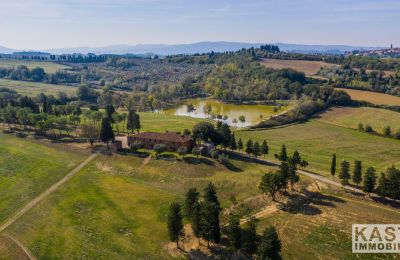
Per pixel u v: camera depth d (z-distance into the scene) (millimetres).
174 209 81062
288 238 87062
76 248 81562
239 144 150000
